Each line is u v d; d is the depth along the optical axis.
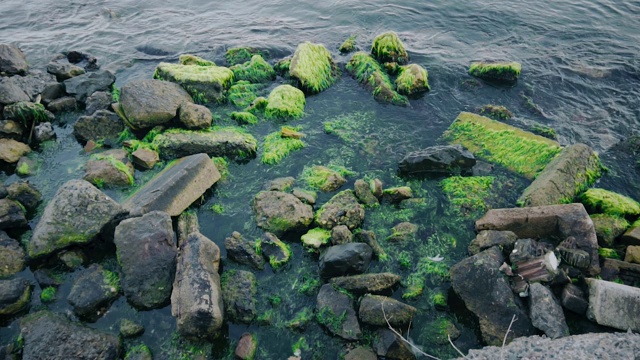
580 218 3.90
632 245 3.93
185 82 5.67
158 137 5.01
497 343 3.39
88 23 7.91
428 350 3.43
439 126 5.44
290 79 6.16
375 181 4.52
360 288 3.70
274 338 3.52
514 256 3.77
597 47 6.65
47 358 3.21
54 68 6.06
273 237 4.05
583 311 3.48
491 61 6.35
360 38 7.23
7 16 8.17
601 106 5.67
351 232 4.16
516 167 4.80
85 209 3.94
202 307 3.31
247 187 4.70
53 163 4.98
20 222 4.22
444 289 3.80
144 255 3.67
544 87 5.98
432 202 4.51
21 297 3.64
